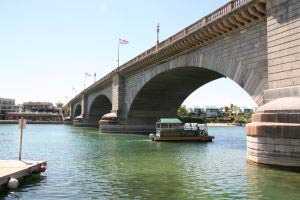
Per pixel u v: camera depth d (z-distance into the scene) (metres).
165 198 14.19
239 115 197.25
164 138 46.34
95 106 109.25
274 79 22.69
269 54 23.28
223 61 31.17
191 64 37.59
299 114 18.66
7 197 13.92
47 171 20.89
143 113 63.34
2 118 186.88
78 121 121.25
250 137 21.41
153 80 50.78
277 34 22.67
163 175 19.72
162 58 44.16
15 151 34.03
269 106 20.41
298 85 20.72
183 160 26.67
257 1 24.12
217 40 32.16
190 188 16.09
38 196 14.28
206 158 27.95
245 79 27.89
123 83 64.75
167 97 60.16
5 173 15.04
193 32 33.41
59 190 15.49
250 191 15.20
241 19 26.89
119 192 15.26
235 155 30.23
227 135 73.12
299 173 18.34
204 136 47.69
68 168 22.33
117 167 22.89
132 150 34.75
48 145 41.28
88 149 35.91
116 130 64.12
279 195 14.42
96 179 18.38
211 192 15.23
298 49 20.94
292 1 21.61
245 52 27.91
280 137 19.12
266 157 19.91
